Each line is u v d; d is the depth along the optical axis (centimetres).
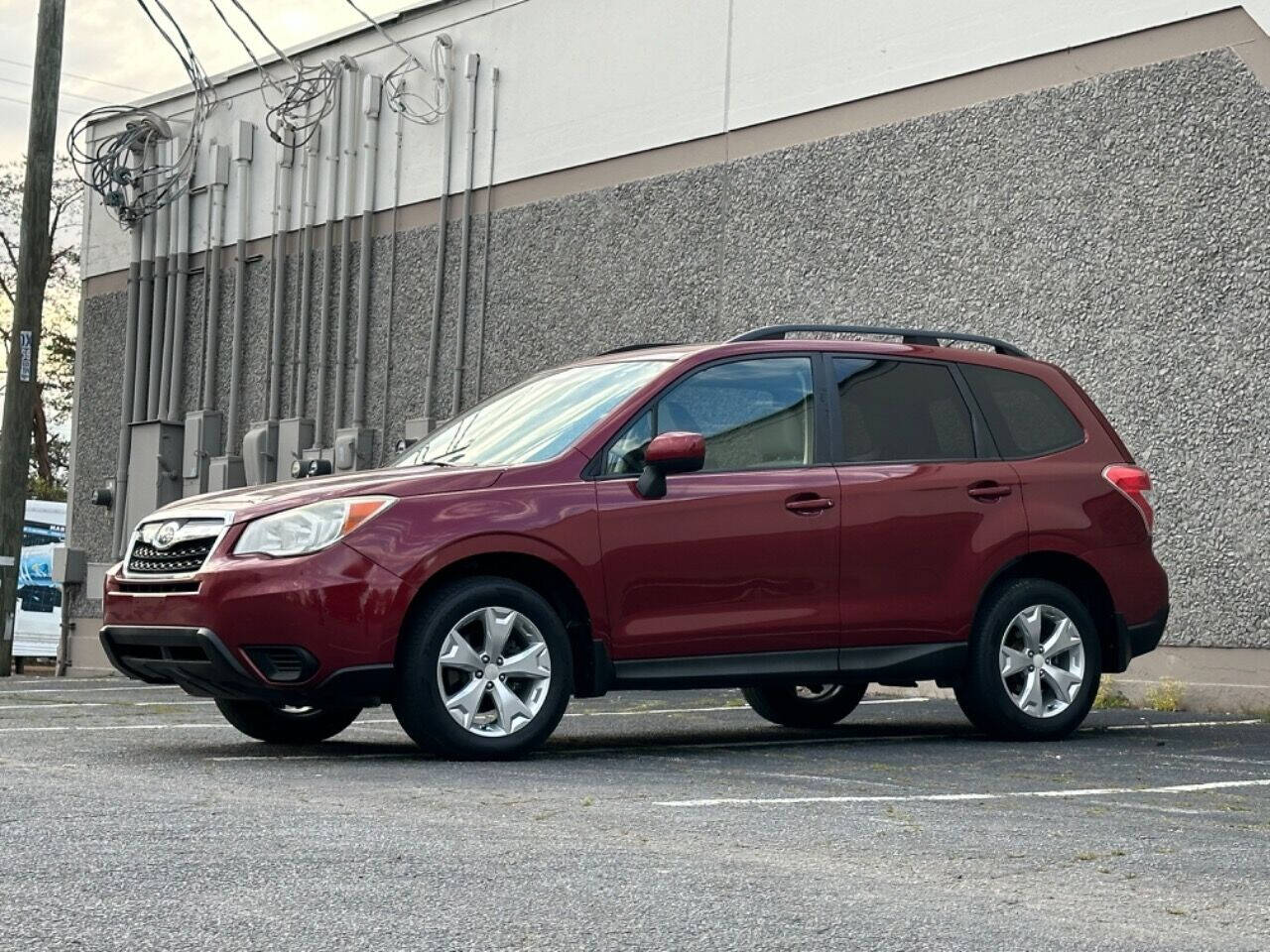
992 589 819
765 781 634
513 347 1548
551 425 762
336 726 802
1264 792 633
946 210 1229
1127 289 1123
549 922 361
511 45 1570
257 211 1831
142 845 445
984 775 674
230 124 1878
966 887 418
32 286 1788
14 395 1784
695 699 1124
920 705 1112
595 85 1491
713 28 1398
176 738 804
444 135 1616
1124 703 1105
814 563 764
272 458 1775
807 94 1324
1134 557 854
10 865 414
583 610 722
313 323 1758
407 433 1622
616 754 744
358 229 1709
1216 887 428
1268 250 1052
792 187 1332
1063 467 841
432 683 685
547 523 711
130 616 716
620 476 736
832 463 782
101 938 336
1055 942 356
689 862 440
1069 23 1162
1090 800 597
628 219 1455
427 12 1652
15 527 1775
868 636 777
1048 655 827
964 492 806
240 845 448
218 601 677
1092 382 1139
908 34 1259
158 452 1883
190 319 1920
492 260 1575
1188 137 1095
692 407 762
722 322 1375
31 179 1788
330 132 1738
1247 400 1059
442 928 352
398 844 455
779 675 757
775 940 349
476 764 680
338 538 682
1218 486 1072
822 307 1305
